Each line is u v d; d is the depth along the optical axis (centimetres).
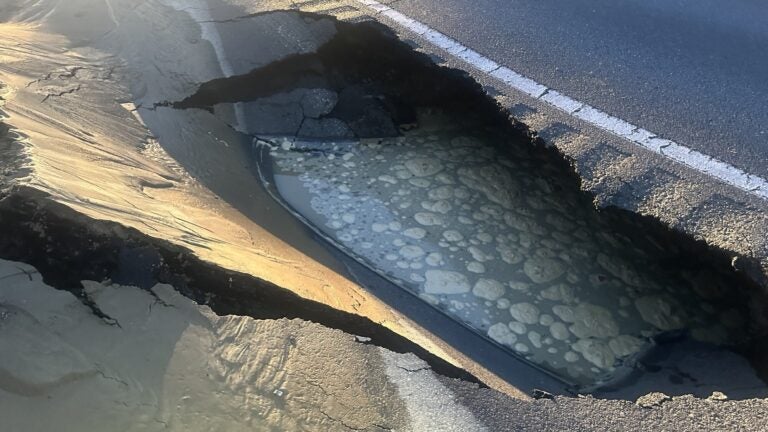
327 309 231
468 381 217
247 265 241
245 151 390
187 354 209
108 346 207
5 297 209
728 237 273
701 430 205
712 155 326
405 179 382
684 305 299
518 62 404
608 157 323
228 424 195
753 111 363
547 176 376
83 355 204
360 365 215
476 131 410
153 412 195
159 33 416
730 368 263
